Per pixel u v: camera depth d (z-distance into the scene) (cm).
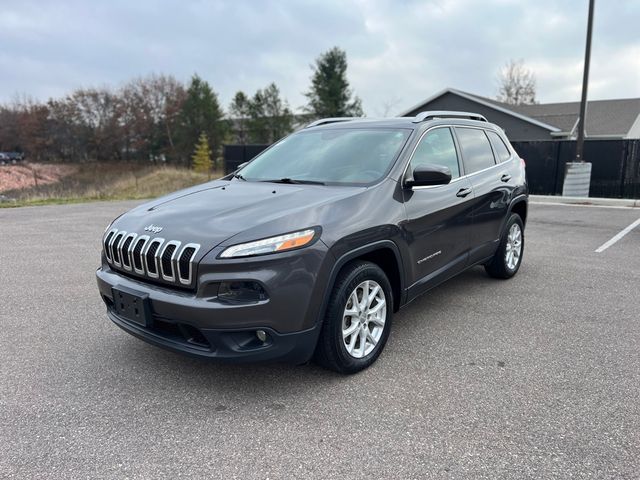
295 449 250
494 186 487
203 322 271
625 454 243
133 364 348
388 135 404
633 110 2972
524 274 584
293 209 301
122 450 250
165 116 5931
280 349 282
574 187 1441
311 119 5138
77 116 5844
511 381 319
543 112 3234
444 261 415
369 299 333
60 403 296
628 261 647
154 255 290
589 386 311
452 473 230
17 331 411
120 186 3088
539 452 245
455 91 2886
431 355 359
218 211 312
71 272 605
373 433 262
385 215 336
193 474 231
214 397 302
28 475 230
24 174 4766
